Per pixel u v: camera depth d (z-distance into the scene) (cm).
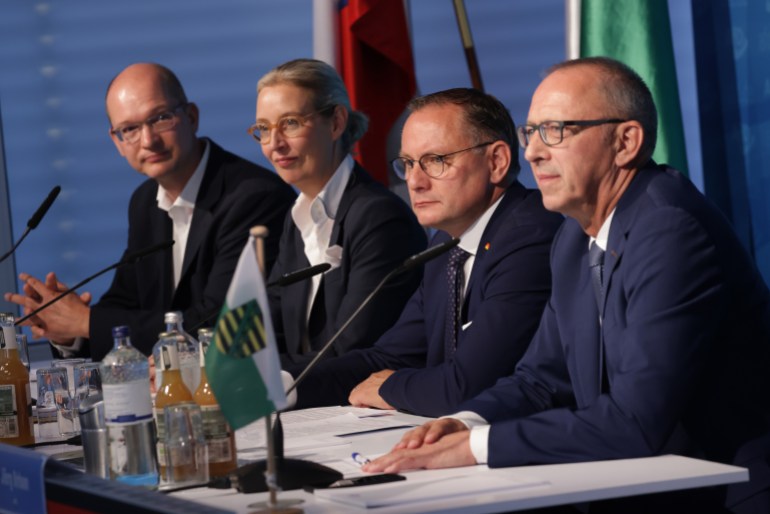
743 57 841
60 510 343
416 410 532
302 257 703
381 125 885
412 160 574
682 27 1020
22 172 1074
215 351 342
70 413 527
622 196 453
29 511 356
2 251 1062
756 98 836
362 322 654
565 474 378
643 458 401
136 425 394
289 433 475
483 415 460
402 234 673
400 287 663
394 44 874
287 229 716
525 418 408
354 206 680
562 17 1106
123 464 392
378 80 888
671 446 441
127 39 1088
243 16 1099
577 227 487
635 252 433
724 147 852
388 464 394
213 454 406
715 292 427
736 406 443
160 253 812
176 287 807
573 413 408
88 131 1086
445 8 1097
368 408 555
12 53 1070
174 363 415
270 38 1103
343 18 891
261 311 340
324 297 686
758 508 427
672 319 418
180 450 391
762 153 834
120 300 852
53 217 1080
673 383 410
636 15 798
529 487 359
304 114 693
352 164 714
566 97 461
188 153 798
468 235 577
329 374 587
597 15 805
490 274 554
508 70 1102
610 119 458
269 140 700
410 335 605
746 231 841
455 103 571
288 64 710
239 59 1100
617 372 434
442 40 1098
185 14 1093
